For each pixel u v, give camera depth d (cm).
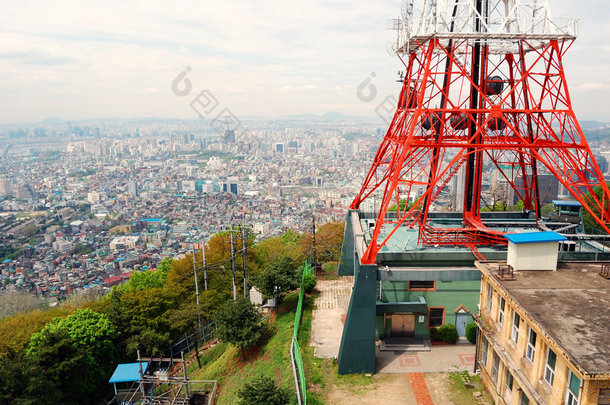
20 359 2753
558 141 2691
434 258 2595
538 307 1659
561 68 2559
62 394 2836
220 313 3180
